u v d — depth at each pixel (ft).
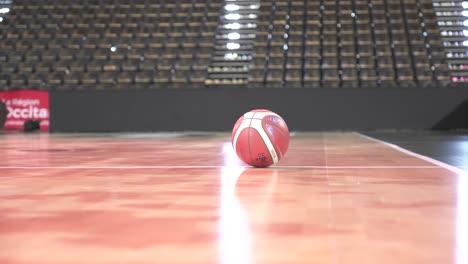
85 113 53.16
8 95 53.83
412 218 8.27
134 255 6.20
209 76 59.36
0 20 64.75
